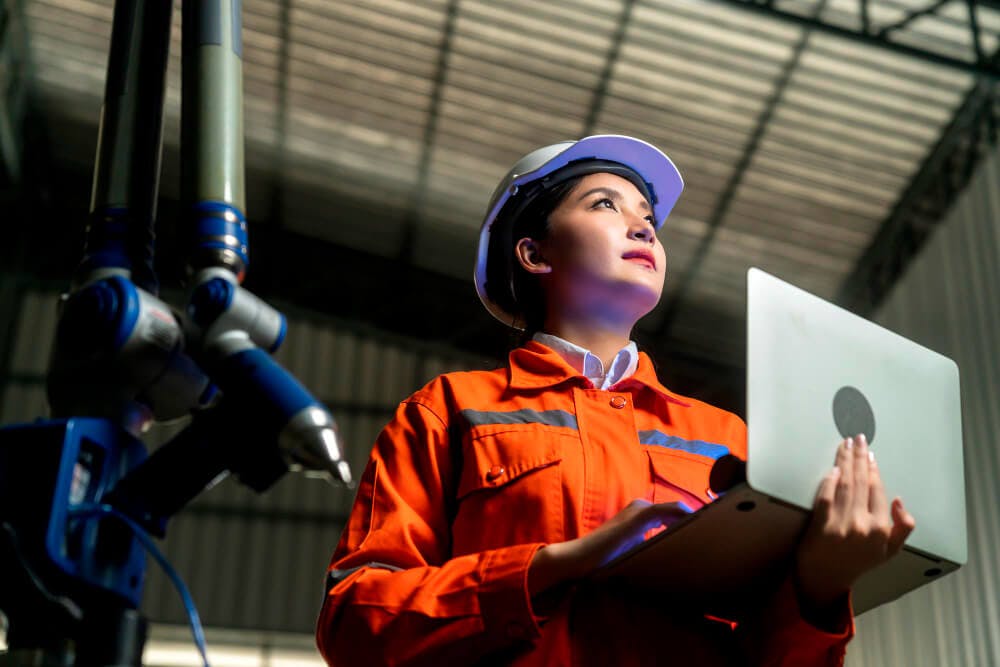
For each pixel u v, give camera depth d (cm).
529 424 161
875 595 150
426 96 1059
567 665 137
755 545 131
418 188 1163
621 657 138
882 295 1094
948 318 977
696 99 986
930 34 909
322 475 108
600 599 141
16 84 1108
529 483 154
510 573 136
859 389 138
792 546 133
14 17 1062
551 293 191
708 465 162
